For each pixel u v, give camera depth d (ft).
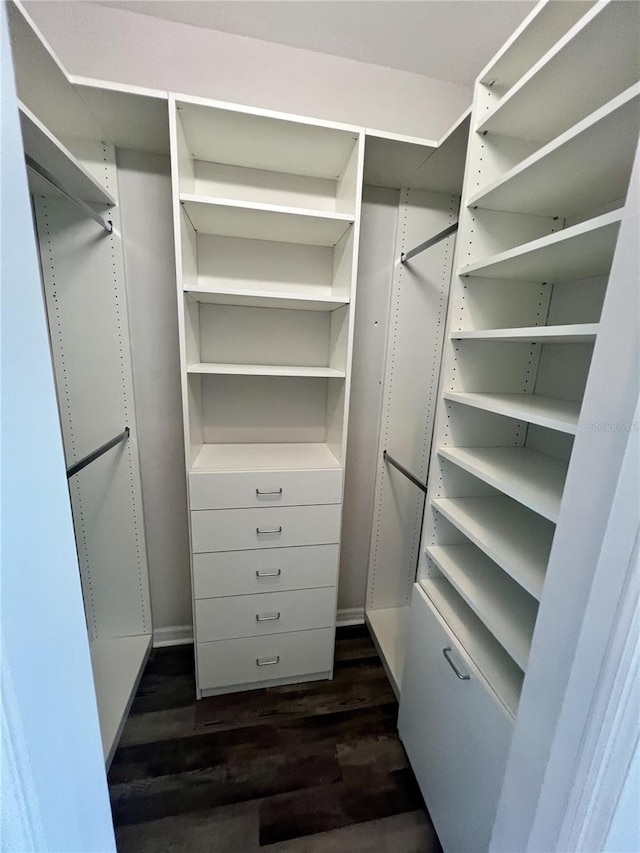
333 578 4.87
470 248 3.43
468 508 3.74
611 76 2.42
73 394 4.74
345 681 5.24
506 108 2.84
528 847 2.16
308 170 4.55
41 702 1.27
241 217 4.04
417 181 4.85
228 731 4.50
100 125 3.84
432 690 3.59
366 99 4.49
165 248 4.62
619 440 1.57
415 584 4.04
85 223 4.35
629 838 1.78
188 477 4.17
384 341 5.50
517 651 2.63
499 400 3.28
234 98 4.19
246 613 4.72
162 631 5.76
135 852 3.42
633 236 1.54
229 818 3.67
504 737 2.53
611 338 1.64
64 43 3.74
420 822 3.69
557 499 2.56
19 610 1.15
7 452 1.09
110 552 5.26
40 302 1.21
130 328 4.76
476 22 3.82
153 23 3.85
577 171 2.62
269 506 4.44
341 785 3.98
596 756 1.69
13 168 1.07
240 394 5.21
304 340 5.20
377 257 5.19
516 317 3.72
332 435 5.04
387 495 6.02
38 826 1.26
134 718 4.63
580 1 2.28
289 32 4.00
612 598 1.57
